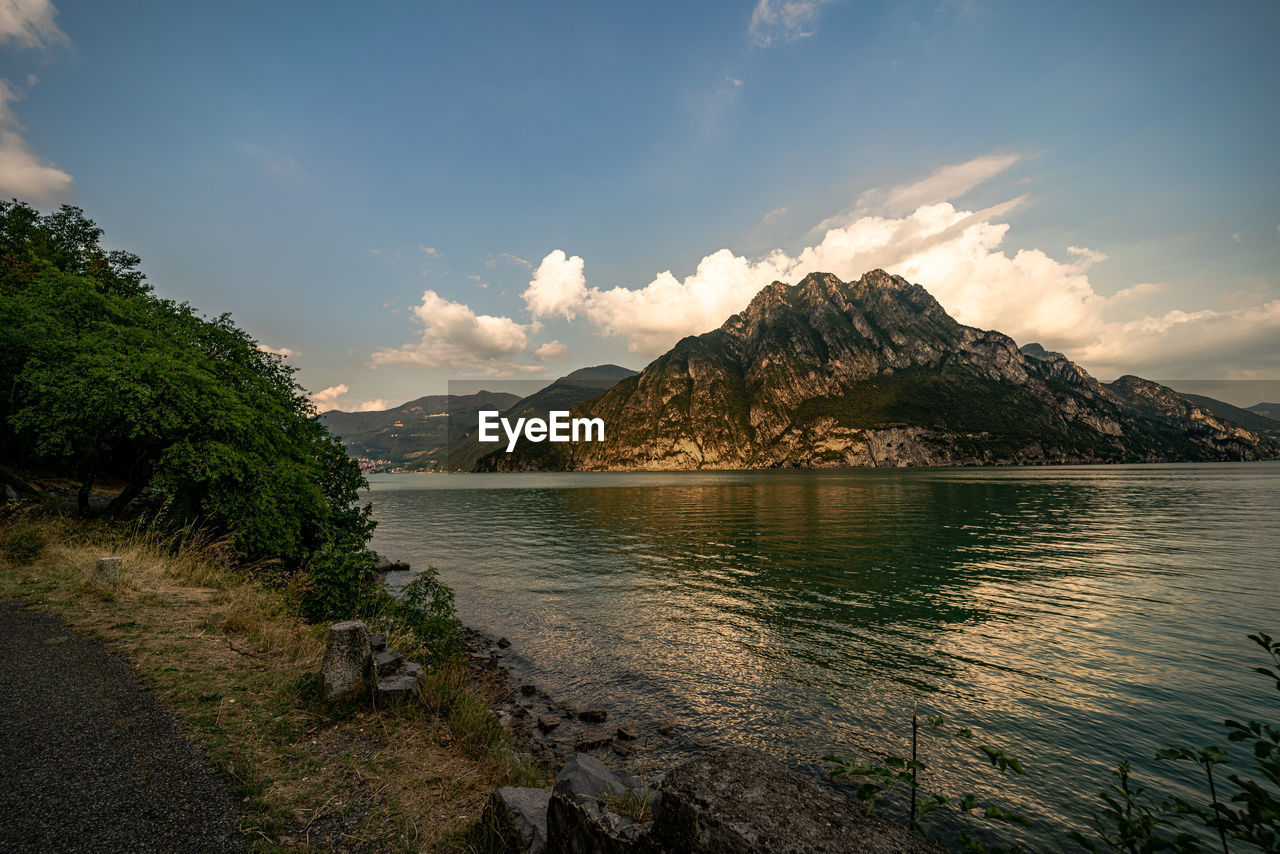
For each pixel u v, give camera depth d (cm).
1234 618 1844
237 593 1334
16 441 2381
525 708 1160
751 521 5172
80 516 1994
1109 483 10700
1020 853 323
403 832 482
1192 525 4322
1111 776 927
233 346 2392
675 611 1986
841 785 895
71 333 1908
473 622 1848
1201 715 1142
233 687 755
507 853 426
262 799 499
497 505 7869
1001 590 2298
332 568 1255
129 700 677
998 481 12138
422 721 748
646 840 294
